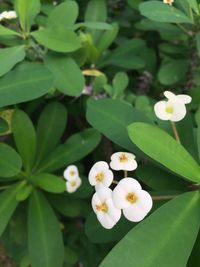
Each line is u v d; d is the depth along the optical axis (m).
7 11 0.21
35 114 0.22
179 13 0.18
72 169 0.17
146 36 0.26
